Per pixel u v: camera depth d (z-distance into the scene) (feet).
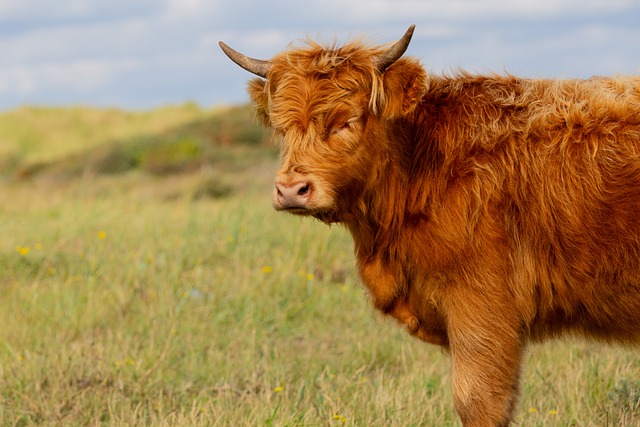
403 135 31.78
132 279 58.29
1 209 99.81
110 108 356.38
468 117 31.86
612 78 32.73
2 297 56.18
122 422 36.01
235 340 48.57
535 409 37.68
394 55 30.37
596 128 30.37
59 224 75.87
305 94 30.17
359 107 30.40
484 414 31.14
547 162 30.60
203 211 82.23
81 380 42.01
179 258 62.23
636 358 43.27
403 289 32.96
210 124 262.88
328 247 65.16
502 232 30.81
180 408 39.40
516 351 31.40
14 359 44.50
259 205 85.40
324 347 48.44
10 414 37.93
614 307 30.68
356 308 54.85
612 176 29.76
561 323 32.22
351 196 31.73
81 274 59.06
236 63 33.47
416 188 31.63
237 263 61.00
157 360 44.11
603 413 37.04
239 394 41.19
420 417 37.19
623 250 29.73
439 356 46.06
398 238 32.09
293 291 56.80
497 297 30.91
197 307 53.88
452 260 31.17
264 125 34.45
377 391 39.93
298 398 38.65
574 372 41.37
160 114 349.41
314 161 29.99
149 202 101.14
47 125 338.54
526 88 32.53
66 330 49.60
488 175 30.89
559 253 30.63
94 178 185.68
